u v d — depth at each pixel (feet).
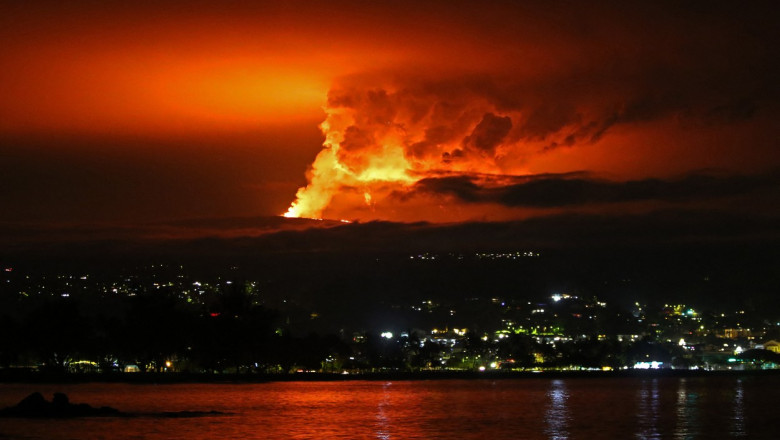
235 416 375.45
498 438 304.50
